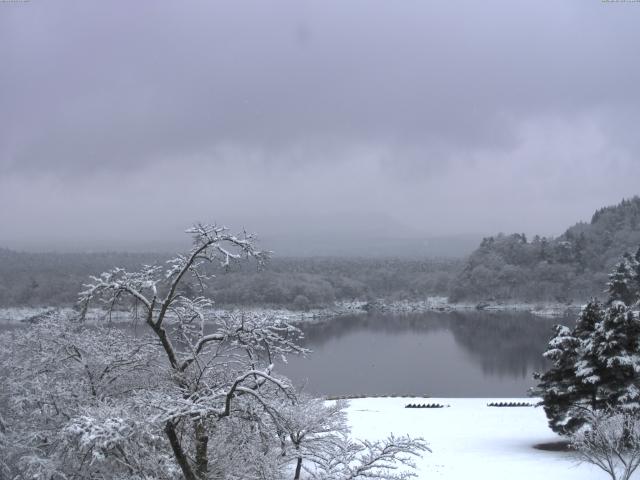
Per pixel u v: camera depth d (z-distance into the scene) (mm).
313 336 111562
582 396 27703
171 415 9898
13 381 14508
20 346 15195
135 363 13664
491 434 34094
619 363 26109
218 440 12219
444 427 36594
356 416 40875
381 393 57531
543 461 25562
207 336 12016
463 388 60844
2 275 156875
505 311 169625
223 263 11008
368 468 10961
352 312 178125
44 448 13453
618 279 80000
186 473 10711
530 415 41500
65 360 14344
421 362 78688
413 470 24219
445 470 24250
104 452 9672
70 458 11891
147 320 11820
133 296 11938
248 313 12258
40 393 13516
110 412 10125
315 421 15375
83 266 189375
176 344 13820
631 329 27062
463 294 193125
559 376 28859
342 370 72125
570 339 28578
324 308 167750
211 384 12016
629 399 26094
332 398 49656
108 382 13766
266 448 12539
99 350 14070
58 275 157625
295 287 165375
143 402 10531
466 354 86312
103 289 11656
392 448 11000
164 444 11680
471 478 22844
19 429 14414
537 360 79688
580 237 190500
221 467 11859
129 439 9906
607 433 19547
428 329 124688
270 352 12008
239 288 147625
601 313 29781
